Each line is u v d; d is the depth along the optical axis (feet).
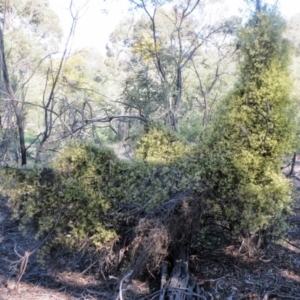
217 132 12.87
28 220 12.73
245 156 12.08
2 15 24.17
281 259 13.97
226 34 26.30
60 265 13.15
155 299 11.10
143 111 21.98
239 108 12.53
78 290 12.23
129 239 12.11
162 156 13.08
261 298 11.34
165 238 10.98
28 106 27.55
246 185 12.01
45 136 19.03
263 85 12.14
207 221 12.99
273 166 12.27
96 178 12.21
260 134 12.14
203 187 11.95
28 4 34.04
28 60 31.35
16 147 23.67
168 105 23.09
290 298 11.39
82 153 12.32
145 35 27.37
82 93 31.09
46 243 12.57
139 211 11.65
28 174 12.26
